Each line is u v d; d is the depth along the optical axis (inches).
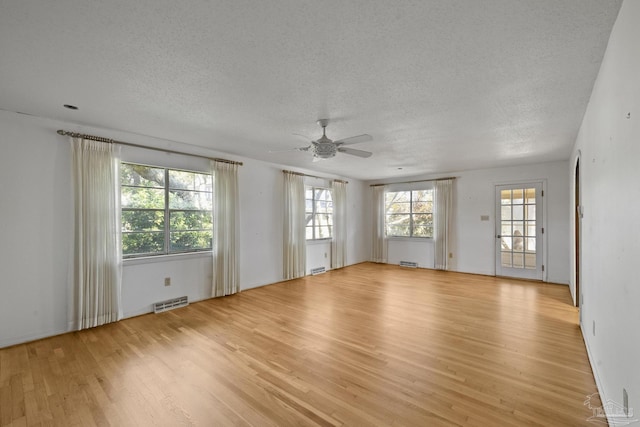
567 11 61.1
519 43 72.4
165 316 154.5
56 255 131.2
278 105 112.3
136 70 86.4
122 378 95.1
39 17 62.6
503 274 246.4
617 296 69.1
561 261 220.2
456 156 203.2
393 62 81.4
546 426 71.9
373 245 323.6
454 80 91.9
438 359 106.3
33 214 126.0
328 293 198.1
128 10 60.6
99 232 140.4
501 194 247.1
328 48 74.7
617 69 66.0
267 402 82.5
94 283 138.6
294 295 193.5
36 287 126.3
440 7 59.4
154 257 162.4
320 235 275.4
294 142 167.8
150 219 164.1
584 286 124.5
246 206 209.0
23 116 123.6
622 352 64.7
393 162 225.3
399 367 100.8
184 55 78.3
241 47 74.4
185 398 84.6
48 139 129.6
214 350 114.8
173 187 173.5
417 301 178.4
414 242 298.5
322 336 127.5
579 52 76.6
